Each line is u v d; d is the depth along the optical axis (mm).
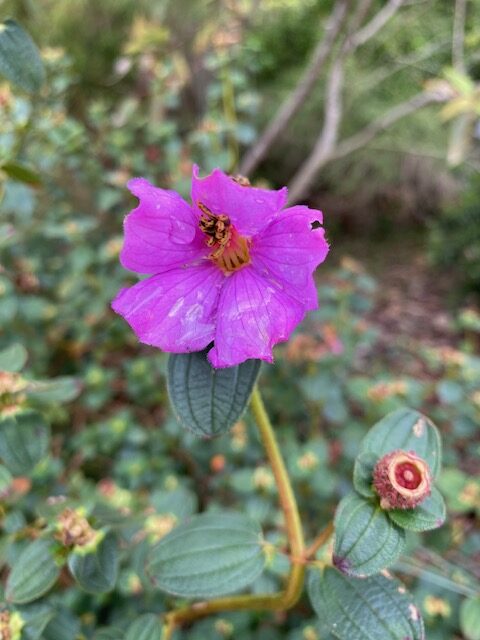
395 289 513
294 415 283
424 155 540
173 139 287
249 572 112
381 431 103
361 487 92
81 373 302
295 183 348
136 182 90
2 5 278
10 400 125
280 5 527
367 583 101
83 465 281
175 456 276
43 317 279
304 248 89
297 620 207
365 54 533
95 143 307
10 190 218
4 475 136
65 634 123
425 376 379
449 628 188
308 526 231
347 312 310
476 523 233
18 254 277
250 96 296
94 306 278
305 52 561
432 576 174
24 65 116
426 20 495
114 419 267
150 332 93
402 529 91
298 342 260
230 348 90
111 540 117
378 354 409
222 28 302
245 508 215
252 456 251
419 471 89
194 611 126
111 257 269
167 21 400
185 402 96
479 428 285
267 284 93
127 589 169
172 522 162
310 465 219
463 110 264
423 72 518
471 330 443
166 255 95
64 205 304
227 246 95
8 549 131
